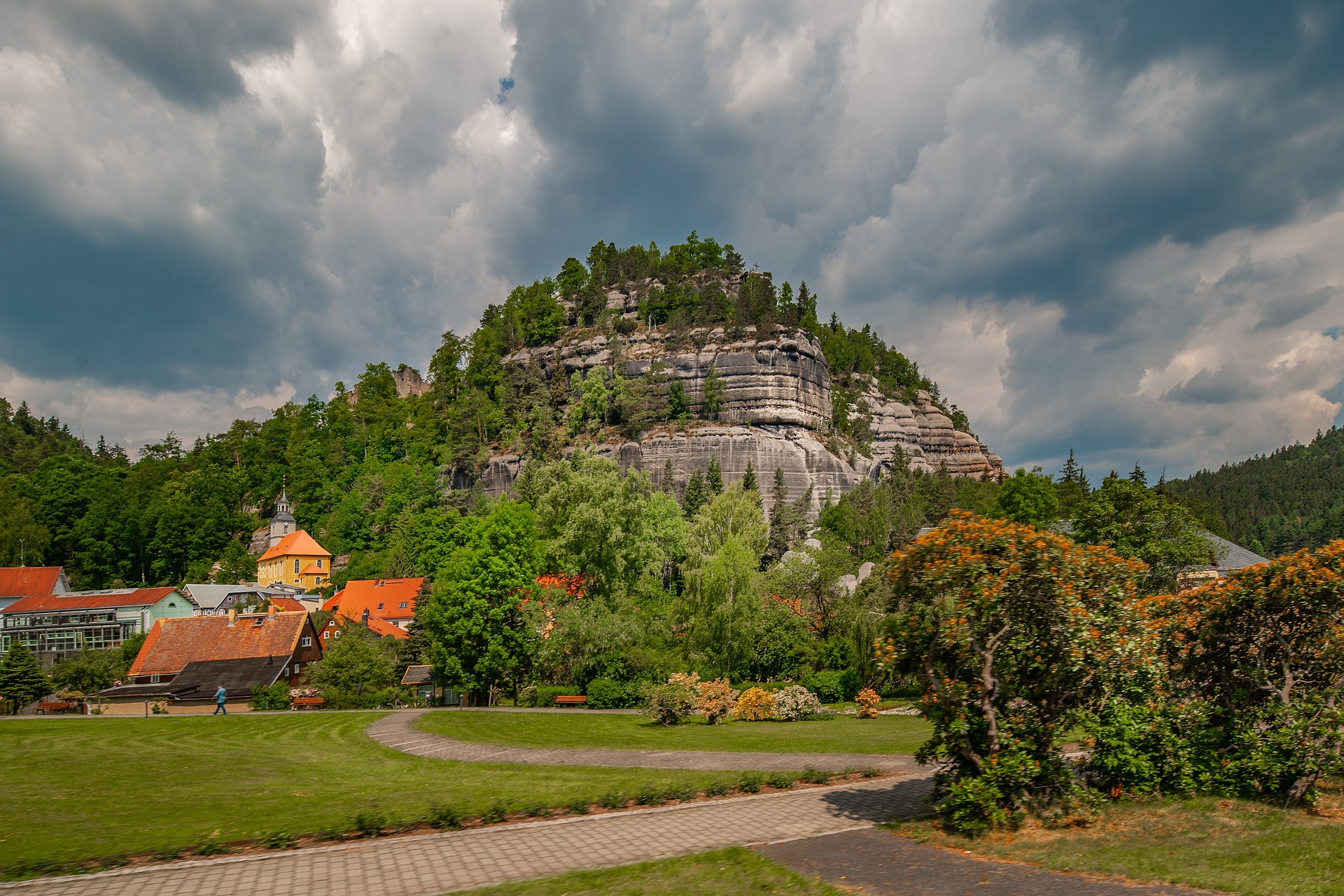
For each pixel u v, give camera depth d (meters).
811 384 144.50
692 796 15.66
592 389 145.00
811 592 57.25
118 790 16.70
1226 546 56.31
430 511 118.50
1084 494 91.88
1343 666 15.62
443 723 31.78
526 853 11.78
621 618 48.12
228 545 139.12
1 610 85.69
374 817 12.99
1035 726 13.67
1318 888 9.90
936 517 115.50
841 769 19.66
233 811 14.51
